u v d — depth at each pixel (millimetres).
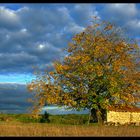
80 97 58000
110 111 64938
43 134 28266
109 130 32000
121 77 57844
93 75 56750
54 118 65125
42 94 59094
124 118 66562
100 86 57562
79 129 32719
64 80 58125
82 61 56656
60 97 58031
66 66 57531
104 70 56875
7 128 32875
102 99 57312
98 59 57688
